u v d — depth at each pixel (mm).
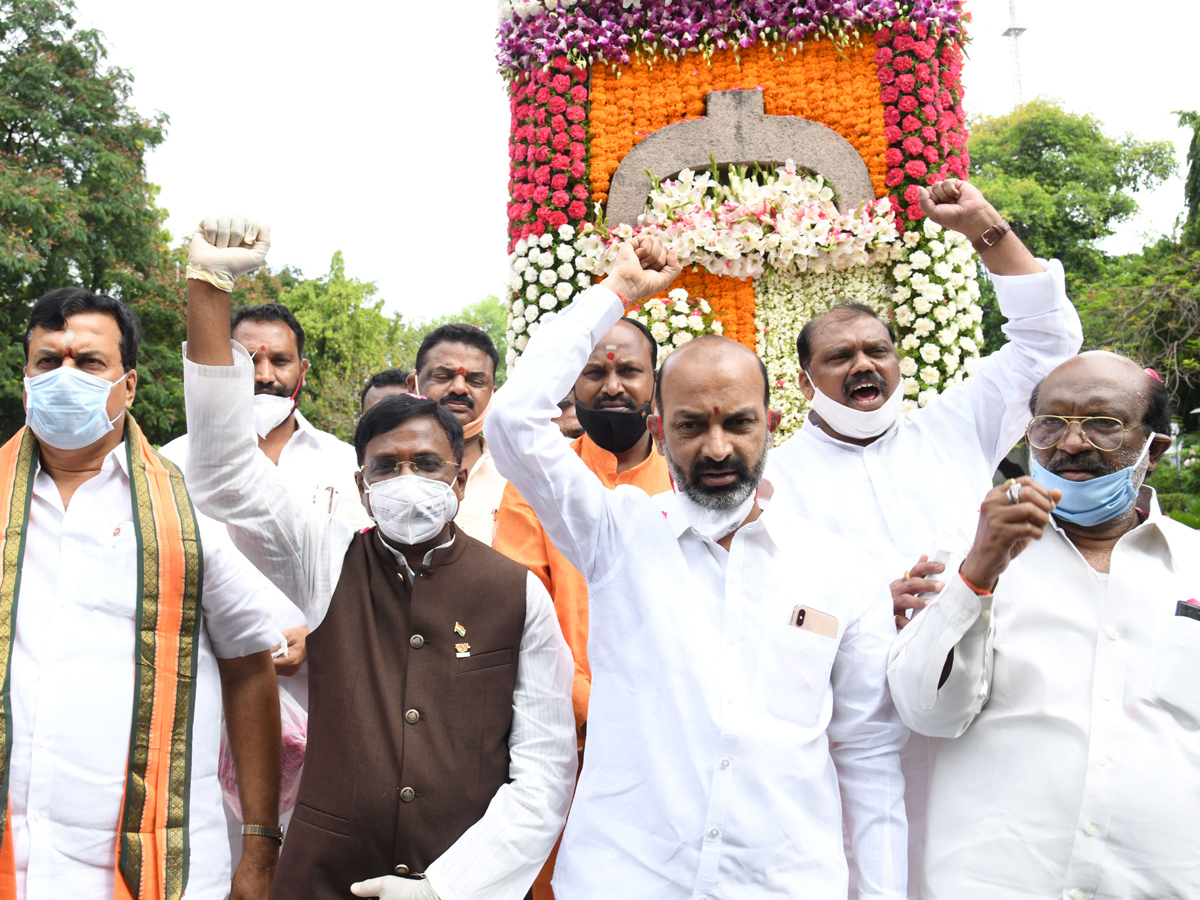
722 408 2084
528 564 2807
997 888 1982
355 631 2270
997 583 2158
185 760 2193
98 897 2070
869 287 5336
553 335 2225
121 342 2355
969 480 3076
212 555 2328
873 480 3055
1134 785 1938
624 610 2156
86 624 2152
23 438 2314
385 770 2146
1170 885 1904
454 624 2264
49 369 2266
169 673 2193
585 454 3193
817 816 2020
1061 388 2150
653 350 3219
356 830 2123
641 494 2236
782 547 2182
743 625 2113
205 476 2312
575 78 5578
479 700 2223
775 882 1935
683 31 5516
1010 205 24562
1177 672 1987
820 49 5551
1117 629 2039
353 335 25812
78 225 14875
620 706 2094
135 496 2252
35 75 15430
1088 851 1940
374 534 2414
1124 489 2100
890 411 3074
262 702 2443
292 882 2125
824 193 5348
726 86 5566
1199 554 2092
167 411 16531
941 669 1988
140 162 16812
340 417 25031
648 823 2002
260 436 3789
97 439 2268
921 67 5371
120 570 2193
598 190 5523
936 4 5391
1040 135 27125
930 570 2395
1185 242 18672
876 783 2139
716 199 5305
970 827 2049
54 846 2053
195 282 2254
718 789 1965
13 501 2209
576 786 2320
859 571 2211
